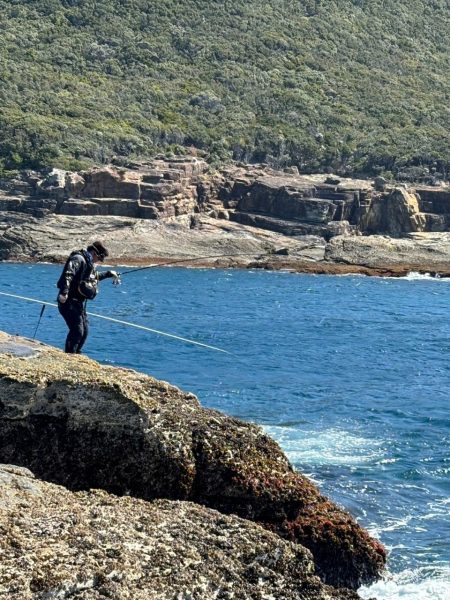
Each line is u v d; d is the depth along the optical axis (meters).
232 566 8.41
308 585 8.73
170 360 30.64
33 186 106.94
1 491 8.97
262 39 157.62
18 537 7.88
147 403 11.49
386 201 110.06
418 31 174.00
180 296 62.19
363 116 142.62
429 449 18.36
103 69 146.00
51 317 44.62
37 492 9.19
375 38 167.38
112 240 97.75
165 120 133.00
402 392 25.52
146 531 8.49
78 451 11.37
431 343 38.09
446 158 126.06
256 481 11.27
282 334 40.56
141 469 11.30
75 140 118.69
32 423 11.40
